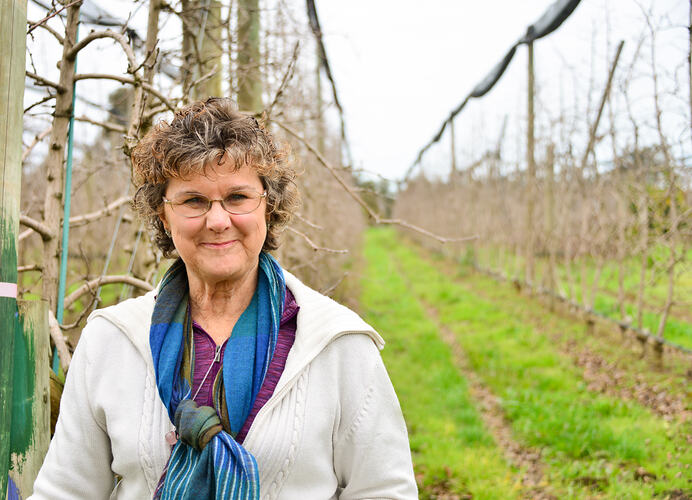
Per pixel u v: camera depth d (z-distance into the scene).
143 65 2.13
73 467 1.25
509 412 5.30
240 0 3.55
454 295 12.41
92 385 1.26
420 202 27.39
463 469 4.16
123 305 1.34
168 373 1.21
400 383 6.48
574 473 3.95
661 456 4.05
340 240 8.73
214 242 1.23
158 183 1.28
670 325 7.70
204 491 1.11
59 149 2.29
